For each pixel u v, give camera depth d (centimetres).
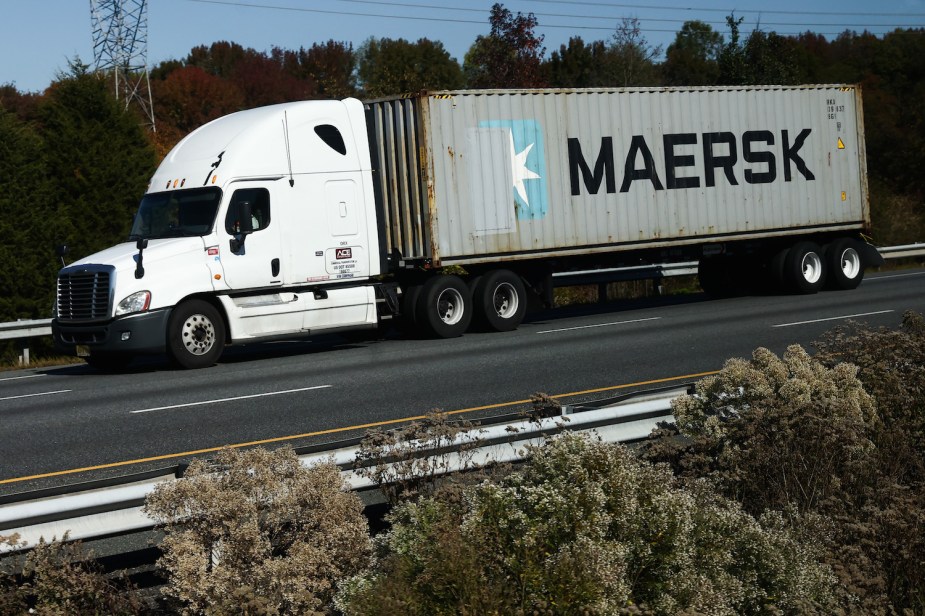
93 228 2267
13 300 2086
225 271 1510
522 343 1561
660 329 1645
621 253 2020
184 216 1536
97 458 871
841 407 616
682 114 2039
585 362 1314
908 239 3741
